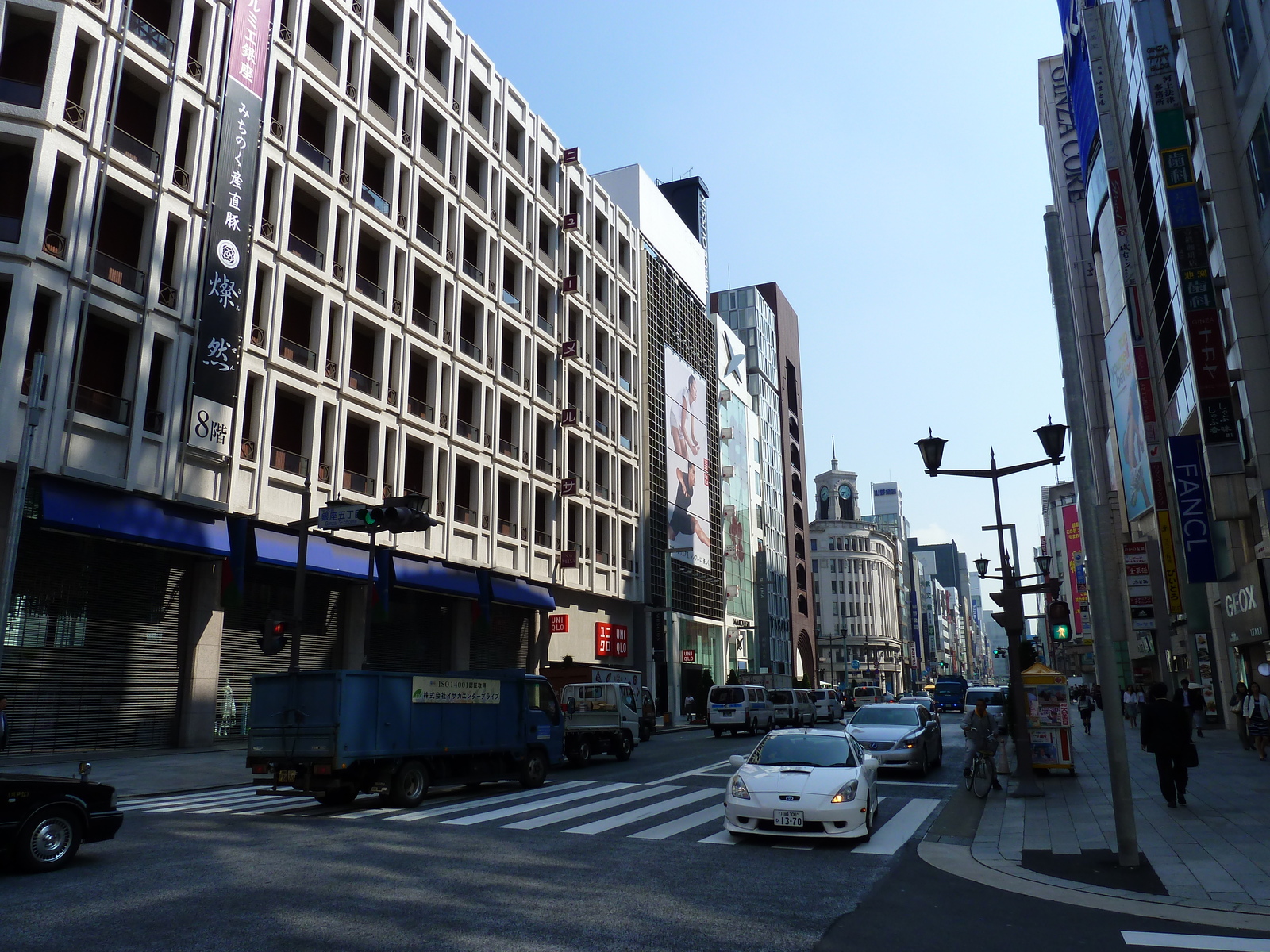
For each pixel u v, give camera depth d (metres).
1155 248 34.81
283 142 27.72
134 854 9.50
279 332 26.89
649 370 55.19
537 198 43.62
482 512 36.41
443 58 37.03
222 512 24.61
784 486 85.81
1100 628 9.40
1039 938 6.41
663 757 24.30
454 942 6.08
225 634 25.08
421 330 33.34
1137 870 8.73
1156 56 23.94
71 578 21.22
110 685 21.84
